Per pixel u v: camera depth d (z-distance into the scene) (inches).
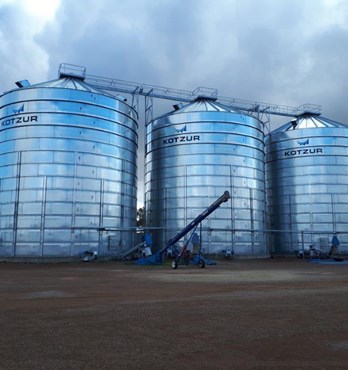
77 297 632.4
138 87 2039.9
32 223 1524.4
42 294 665.6
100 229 1596.9
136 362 314.2
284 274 1066.1
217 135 1894.7
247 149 1947.6
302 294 661.3
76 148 1604.3
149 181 2039.9
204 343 368.2
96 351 342.6
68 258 1528.1
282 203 2224.4
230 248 1818.4
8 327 425.4
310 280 903.1
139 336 391.5
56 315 486.3
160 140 1987.0
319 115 2367.1
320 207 2121.1
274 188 2277.3
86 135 1630.2
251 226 1889.8
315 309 525.3
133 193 1823.3
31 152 1569.9
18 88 1631.4
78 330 413.4
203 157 1873.8
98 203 1617.9
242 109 2267.5
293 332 408.5
